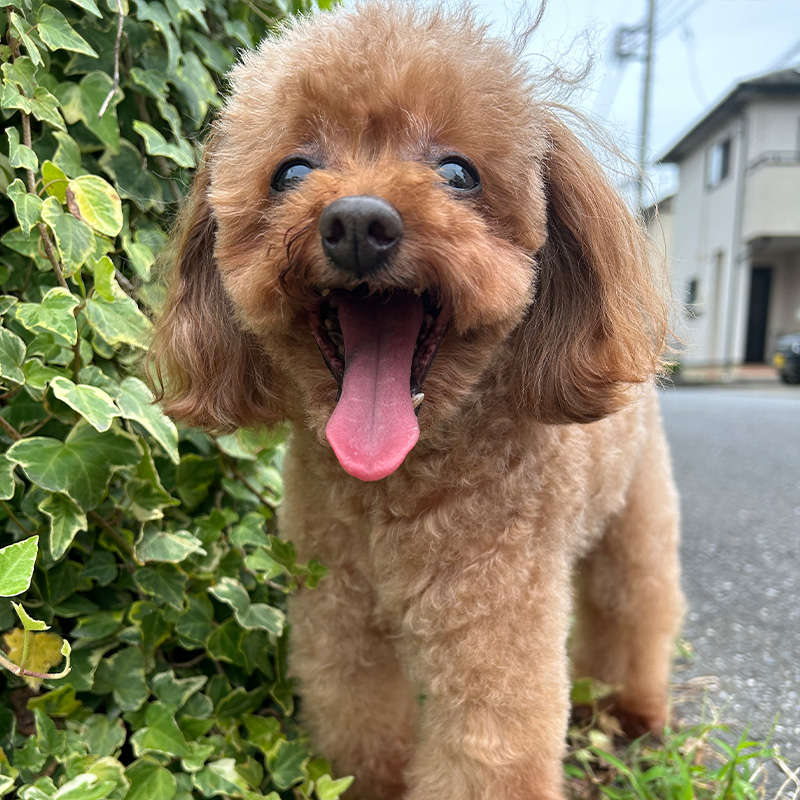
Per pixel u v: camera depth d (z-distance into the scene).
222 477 0.33
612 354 0.27
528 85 0.26
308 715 0.30
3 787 0.21
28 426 0.27
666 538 0.38
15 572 0.20
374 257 0.20
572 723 0.36
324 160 0.23
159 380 0.29
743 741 0.30
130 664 0.27
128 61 0.29
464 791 0.25
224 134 0.27
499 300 0.22
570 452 0.27
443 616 0.25
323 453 0.26
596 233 0.27
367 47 0.23
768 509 0.72
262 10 0.35
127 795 0.25
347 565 0.28
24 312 0.23
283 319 0.23
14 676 0.25
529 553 0.25
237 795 0.26
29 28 0.25
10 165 0.25
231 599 0.29
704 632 0.45
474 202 0.23
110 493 0.28
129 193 0.29
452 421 0.24
